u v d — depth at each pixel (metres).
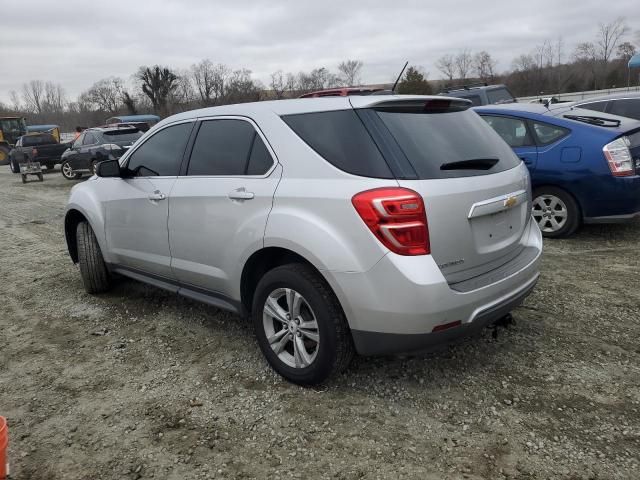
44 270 6.41
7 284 5.91
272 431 3.01
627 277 5.12
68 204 5.34
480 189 3.14
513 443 2.83
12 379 3.74
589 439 2.84
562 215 6.34
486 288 3.05
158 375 3.70
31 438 3.04
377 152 3.00
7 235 8.85
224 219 3.61
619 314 4.31
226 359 3.88
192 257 3.96
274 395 3.37
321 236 3.02
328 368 3.20
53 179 19.34
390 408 3.17
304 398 3.31
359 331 3.01
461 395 3.28
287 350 3.54
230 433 3.01
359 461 2.74
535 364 3.60
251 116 3.64
